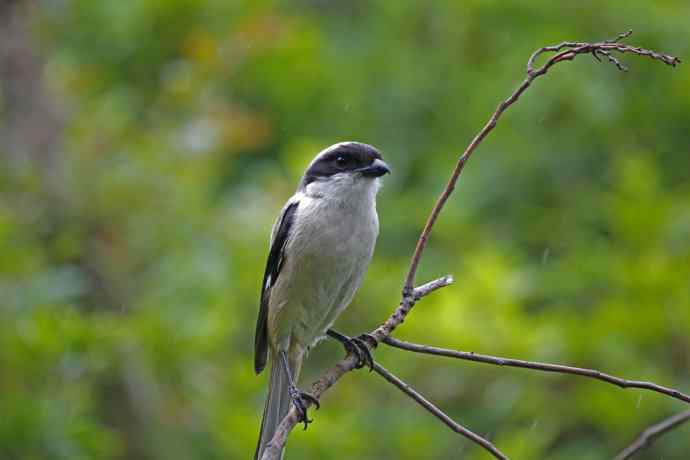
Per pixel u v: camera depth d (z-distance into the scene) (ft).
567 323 36.37
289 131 50.19
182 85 47.21
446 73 49.52
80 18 51.88
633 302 36.99
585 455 34.68
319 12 53.88
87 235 42.52
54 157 44.60
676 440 34.37
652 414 34.47
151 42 51.70
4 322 33.71
